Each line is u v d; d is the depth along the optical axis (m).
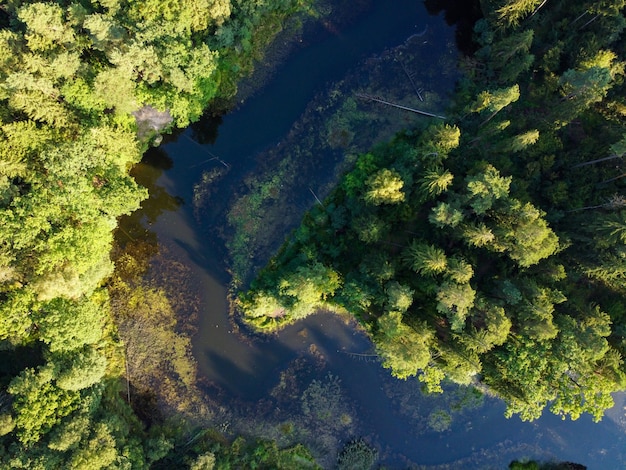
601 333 42.41
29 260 44.28
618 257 42.41
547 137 47.66
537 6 47.66
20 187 44.75
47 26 41.22
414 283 46.78
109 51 43.38
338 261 51.75
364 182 47.94
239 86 53.09
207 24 47.50
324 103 53.50
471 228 42.97
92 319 46.44
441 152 45.44
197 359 53.50
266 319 53.00
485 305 43.94
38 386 43.50
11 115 43.81
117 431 47.78
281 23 53.16
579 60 46.97
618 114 49.28
